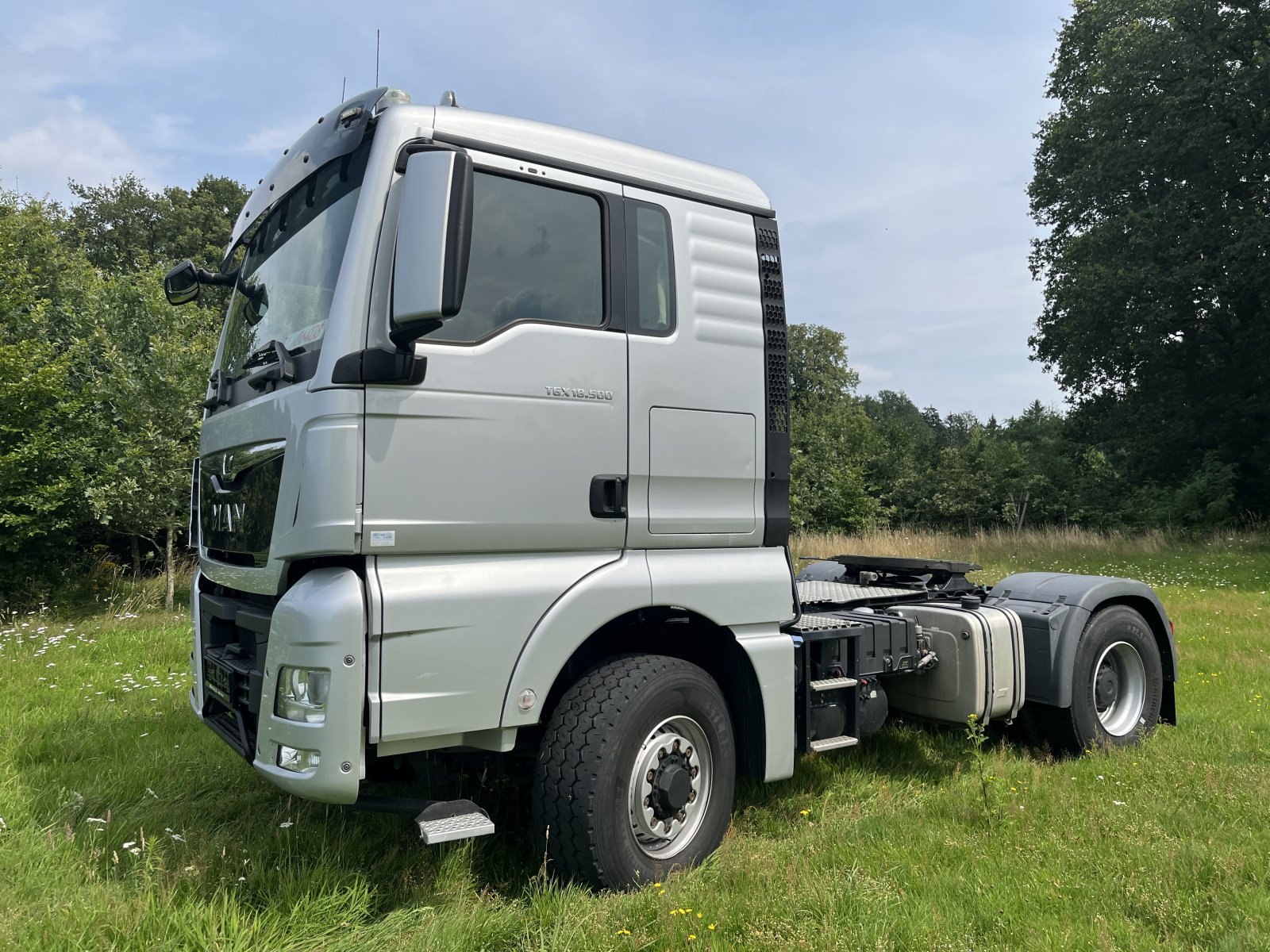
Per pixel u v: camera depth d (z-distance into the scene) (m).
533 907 2.97
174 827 3.77
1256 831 3.70
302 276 3.35
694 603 3.53
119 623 10.37
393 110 3.11
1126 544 22.05
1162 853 3.40
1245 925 2.86
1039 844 3.57
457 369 3.02
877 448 39.81
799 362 57.12
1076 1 29.69
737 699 3.81
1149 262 25.31
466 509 3.02
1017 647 4.93
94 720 5.55
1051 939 2.77
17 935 2.76
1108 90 26.81
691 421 3.63
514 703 3.04
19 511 12.08
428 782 3.71
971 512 36.34
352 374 2.85
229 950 2.72
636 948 2.72
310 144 3.62
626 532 3.41
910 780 4.56
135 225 35.62
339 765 2.74
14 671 7.04
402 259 2.75
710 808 3.49
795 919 2.91
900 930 2.82
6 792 4.12
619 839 3.15
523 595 3.10
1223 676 7.13
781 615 3.84
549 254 3.32
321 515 2.81
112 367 12.91
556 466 3.22
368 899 3.11
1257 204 25.62
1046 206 31.34
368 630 2.82
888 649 4.47
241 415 3.45
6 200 19.70
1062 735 5.08
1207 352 28.30
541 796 3.17
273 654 2.90
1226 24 24.95
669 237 3.67
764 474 3.88
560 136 3.45
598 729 3.15
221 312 15.20
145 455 12.16
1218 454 28.70
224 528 3.54
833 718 4.12
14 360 12.00
